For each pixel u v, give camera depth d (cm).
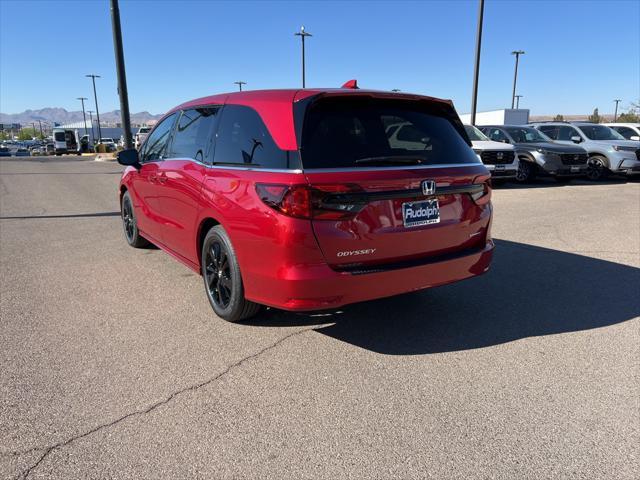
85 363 330
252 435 256
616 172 1462
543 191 1245
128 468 231
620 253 624
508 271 546
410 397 293
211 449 245
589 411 279
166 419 269
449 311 429
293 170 306
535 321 407
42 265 562
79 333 378
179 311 424
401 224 329
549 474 229
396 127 349
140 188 553
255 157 338
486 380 313
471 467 233
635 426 266
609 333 384
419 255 345
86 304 439
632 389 303
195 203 403
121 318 408
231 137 373
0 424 262
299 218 301
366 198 313
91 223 826
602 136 1580
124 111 1662
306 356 344
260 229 320
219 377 314
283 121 325
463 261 367
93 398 288
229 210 348
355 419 271
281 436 255
